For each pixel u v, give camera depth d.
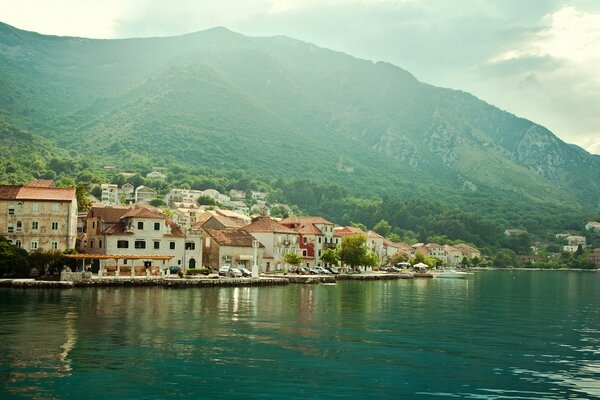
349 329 69.00
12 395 39.75
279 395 41.22
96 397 39.84
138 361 49.34
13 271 115.12
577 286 186.12
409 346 59.12
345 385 44.00
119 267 125.94
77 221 157.75
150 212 141.75
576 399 41.41
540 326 76.88
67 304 83.81
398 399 41.00
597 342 64.12
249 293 112.94
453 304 105.75
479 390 43.41
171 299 95.00
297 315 80.19
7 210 127.62
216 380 44.31
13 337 57.91
